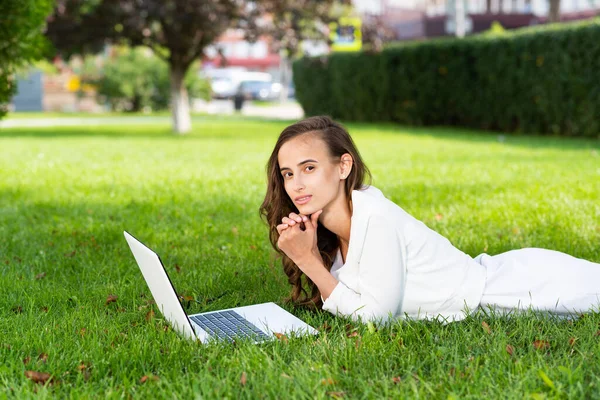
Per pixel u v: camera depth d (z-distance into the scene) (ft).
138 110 97.50
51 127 64.54
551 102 47.91
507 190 23.30
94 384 8.40
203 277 13.55
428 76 59.21
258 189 24.59
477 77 55.47
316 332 9.95
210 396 7.80
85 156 36.65
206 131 57.47
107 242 16.94
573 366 8.46
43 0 21.58
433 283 10.16
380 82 63.87
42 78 101.81
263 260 14.92
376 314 9.94
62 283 13.34
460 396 7.64
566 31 46.01
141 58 96.94
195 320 10.68
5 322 10.89
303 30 53.78
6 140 47.78
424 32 104.12
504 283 10.35
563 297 10.15
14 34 20.90
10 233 17.99
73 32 50.19
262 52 167.84
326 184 9.83
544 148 38.70
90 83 97.76
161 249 16.11
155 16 48.01
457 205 20.66
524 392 7.69
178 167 31.60
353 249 9.99
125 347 9.48
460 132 53.88
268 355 9.04
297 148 9.77
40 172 29.96
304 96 76.28
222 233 17.84
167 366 8.89
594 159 32.19
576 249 15.14
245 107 110.22
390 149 39.45
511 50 51.01
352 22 55.52
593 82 44.73
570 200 20.97
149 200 22.68
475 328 9.99
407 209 20.18
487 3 104.42
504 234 16.90
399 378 8.20
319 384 7.95
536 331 9.66
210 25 48.67
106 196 23.61
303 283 12.98
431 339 9.35
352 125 63.31
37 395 7.94
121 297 12.26
